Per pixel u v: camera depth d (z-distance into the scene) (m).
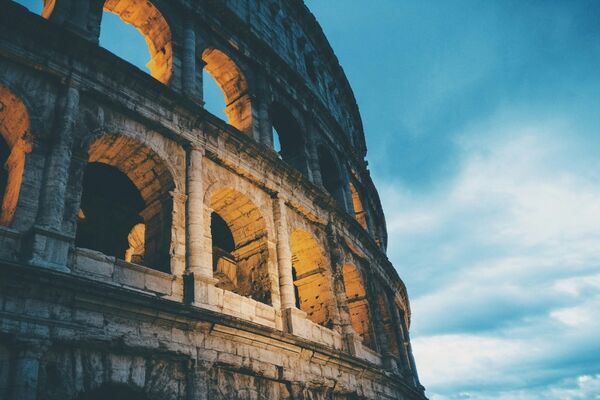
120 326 19.02
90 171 31.11
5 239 17.86
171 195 24.34
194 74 29.78
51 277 17.16
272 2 44.09
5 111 21.53
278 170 31.22
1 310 16.36
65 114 21.19
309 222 34.00
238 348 22.89
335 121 44.78
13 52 20.86
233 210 29.69
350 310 38.19
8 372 16.02
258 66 36.41
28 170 19.53
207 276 23.00
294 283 34.03
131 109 24.02
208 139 27.28
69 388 17.08
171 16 31.02
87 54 22.91
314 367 27.06
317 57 51.00
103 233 31.97
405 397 38.12
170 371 20.23
